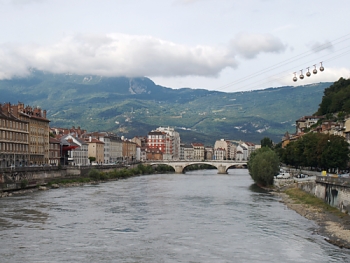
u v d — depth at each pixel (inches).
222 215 4165.8
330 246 2881.4
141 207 4677.7
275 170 7278.5
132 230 3393.2
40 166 7367.1
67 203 4877.0
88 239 3063.5
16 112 7765.8
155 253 2716.5
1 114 7150.6
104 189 6815.9
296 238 3122.5
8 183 5743.1
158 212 4328.3
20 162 7701.8
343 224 3535.9
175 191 6619.1
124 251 2758.4
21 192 5866.1
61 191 6264.8
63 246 2859.3
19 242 2947.8
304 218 3983.8
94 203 4943.4
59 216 3983.8
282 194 6053.2
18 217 3885.3
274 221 3826.3
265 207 4756.4
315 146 7298.2
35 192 5979.3
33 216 3944.4
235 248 2844.5
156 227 3523.6
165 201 5260.8
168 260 2568.9
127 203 5004.9
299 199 5275.6
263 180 7327.8
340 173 6712.6
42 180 6899.6
